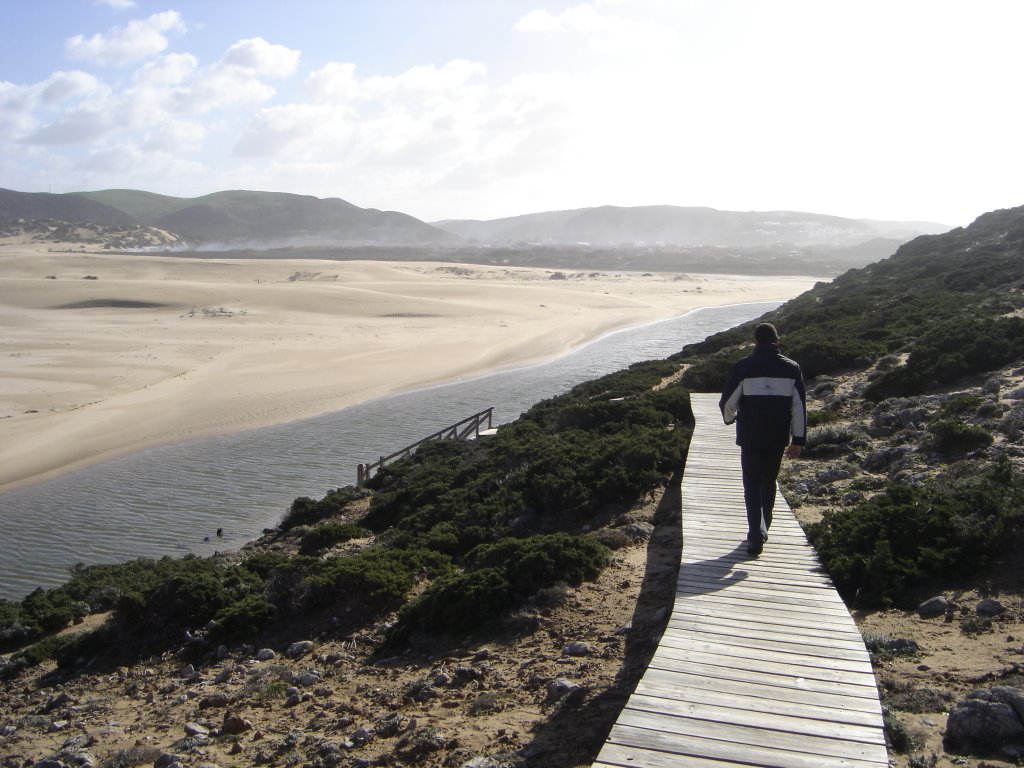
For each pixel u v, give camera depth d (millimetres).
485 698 6035
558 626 7387
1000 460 8758
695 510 8656
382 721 6035
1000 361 15336
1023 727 4289
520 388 38156
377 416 32156
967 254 38781
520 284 105250
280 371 40844
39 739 7234
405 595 9445
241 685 7789
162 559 15188
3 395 34156
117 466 25438
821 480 10812
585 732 5160
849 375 18969
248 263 116688
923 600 6590
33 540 19297
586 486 12008
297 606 9562
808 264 180750
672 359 30109
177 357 44406
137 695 8219
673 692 4652
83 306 69375
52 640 10930
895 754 4297
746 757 3973
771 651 5195
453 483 15359
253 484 23547
